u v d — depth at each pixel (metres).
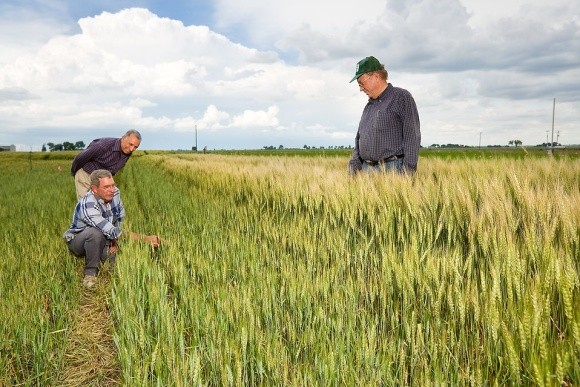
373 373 1.96
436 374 1.85
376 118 4.97
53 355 2.79
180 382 1.98
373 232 3.82
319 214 5.00
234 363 2.15
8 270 4.14
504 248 2.49
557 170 5.64
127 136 5.86
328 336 2.36
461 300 2.18
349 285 2.90
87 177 5.94
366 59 4.89
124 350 2.40
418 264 2.64
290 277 3.10
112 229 4.34
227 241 4.93
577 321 1.76
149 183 14.80
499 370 1.84
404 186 3.92
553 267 2.05
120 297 3.22
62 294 3.50
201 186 11.62
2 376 2.52
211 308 2.67
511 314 1.99
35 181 17.69
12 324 2.94
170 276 3.84
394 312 2.56
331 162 13.37
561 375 1.57
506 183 4.35
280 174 8.04
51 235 5.67
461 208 3.40
